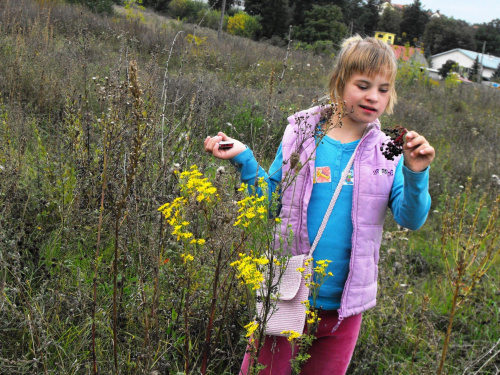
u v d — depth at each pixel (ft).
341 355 6.69
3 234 8.45
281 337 6.51
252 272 5.09
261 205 5.37
